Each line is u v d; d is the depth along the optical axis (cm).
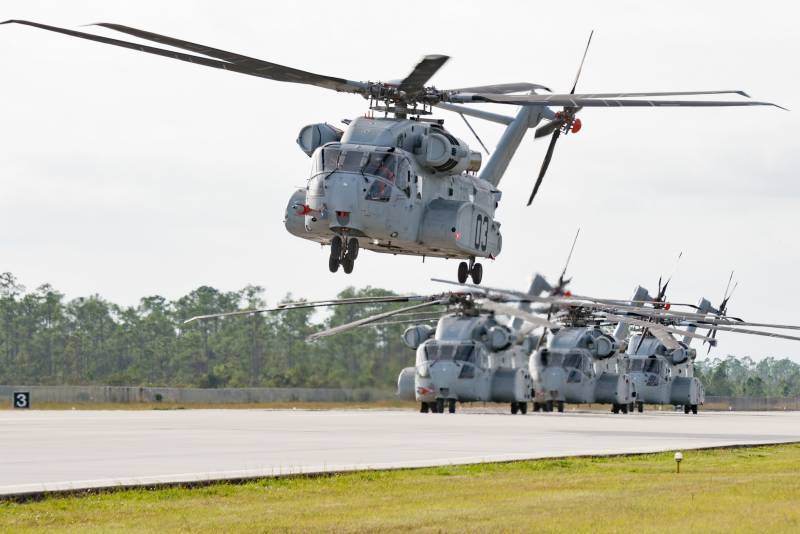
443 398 12538
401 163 7731
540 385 14838
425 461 4819
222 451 5450
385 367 16650
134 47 6419
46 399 15500
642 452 5600
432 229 8025
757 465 5038
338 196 7512
